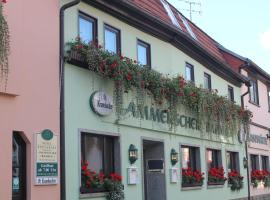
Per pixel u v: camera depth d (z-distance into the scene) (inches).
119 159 494.0
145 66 524.1
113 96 483.2
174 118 589.3
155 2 686.5
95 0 478.3
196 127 665.6
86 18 475.5
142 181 531.2
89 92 456.1
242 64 912.3
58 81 415.8
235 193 810.2
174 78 593.6
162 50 611.2
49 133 399.5
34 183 382.3
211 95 681.6
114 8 507.8
